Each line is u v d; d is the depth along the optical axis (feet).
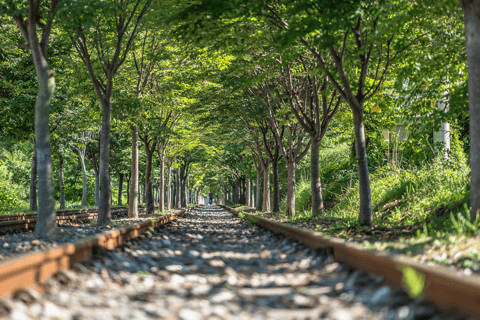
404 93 42.16
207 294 14.78
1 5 34.45
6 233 41.39
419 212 38.65
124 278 17.78
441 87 40.01
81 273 17.74
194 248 28.17
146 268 20.26
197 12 31.83
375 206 51.39
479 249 19.07
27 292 13.24
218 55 52.13
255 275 18.37
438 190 41.86
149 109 60.13
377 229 33.91
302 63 50.96
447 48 36.55
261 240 34.76
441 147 53.01
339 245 19.83
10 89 62.64
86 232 39.11
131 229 31.86
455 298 10.74
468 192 33.78
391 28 33.09
